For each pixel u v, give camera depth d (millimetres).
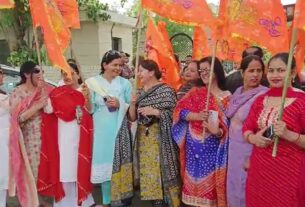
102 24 13109
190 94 4387
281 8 3773
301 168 3133
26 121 4777
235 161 3979
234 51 5402
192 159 4301
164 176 4539
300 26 3029
